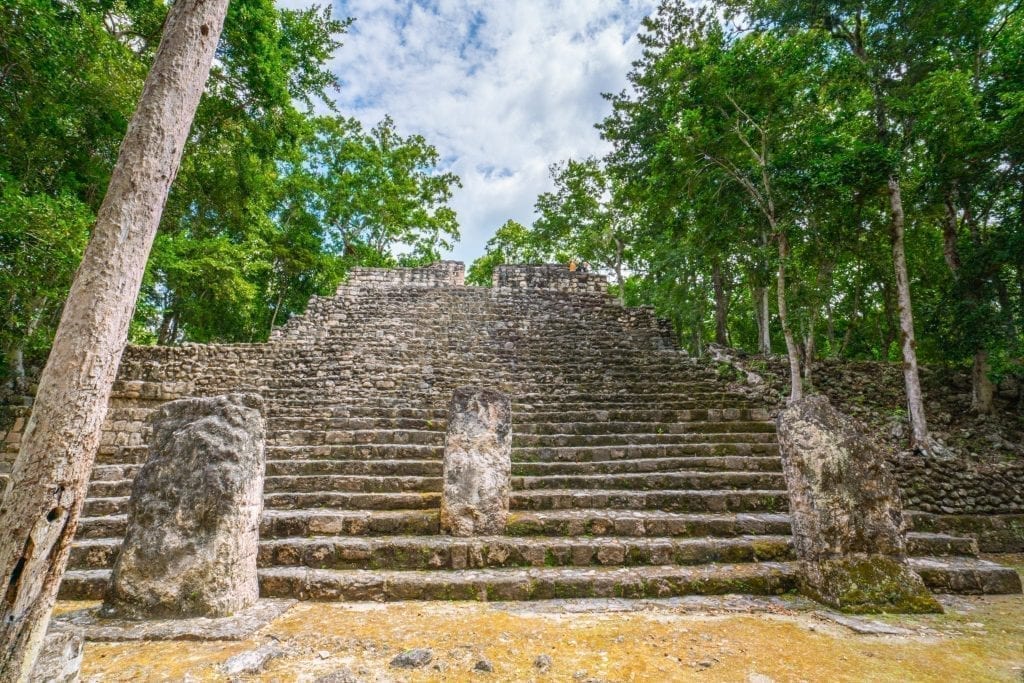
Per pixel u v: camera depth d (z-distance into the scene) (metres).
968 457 7.70
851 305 15.02
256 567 4.02
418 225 22.45
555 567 4.55
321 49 13.34
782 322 8.87
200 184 12.32
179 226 12.45
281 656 2.98
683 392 9.19
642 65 14.76
